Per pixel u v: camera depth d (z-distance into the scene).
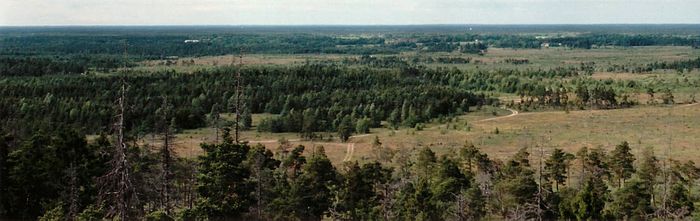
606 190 75.50
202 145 63.53
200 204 60.59
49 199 62.28
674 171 79.06
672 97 190.62
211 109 166.62
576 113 175.25
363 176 69.75
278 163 74.62
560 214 66.06
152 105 155.38
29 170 61.16
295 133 154.00
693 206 68.38
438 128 158.62
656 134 137.62
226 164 61.34
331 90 192.75
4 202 61.12
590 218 65.06
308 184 66.12
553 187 84.88
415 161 103.62
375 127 165.00
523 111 185.25
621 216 66.69
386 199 67.75
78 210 58.19
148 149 75.38
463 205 65.25
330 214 67.62
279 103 178.75
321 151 94.81
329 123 159.38
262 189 65.75
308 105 177.12
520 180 67.81
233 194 62.50
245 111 160.62
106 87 172.50
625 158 85.06
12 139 67.81
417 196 65.81
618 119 161.25
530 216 62.84
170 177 65.94
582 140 134.00
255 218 64.19
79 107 148.12
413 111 169.75
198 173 64.88
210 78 193.88
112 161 36.56
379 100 178.75
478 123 164.12
